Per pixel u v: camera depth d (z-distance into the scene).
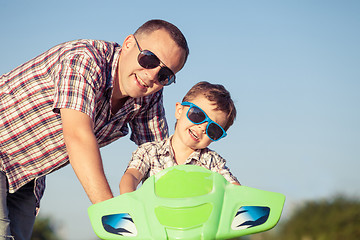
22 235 2.85
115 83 2.49
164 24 2.43
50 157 2.56
